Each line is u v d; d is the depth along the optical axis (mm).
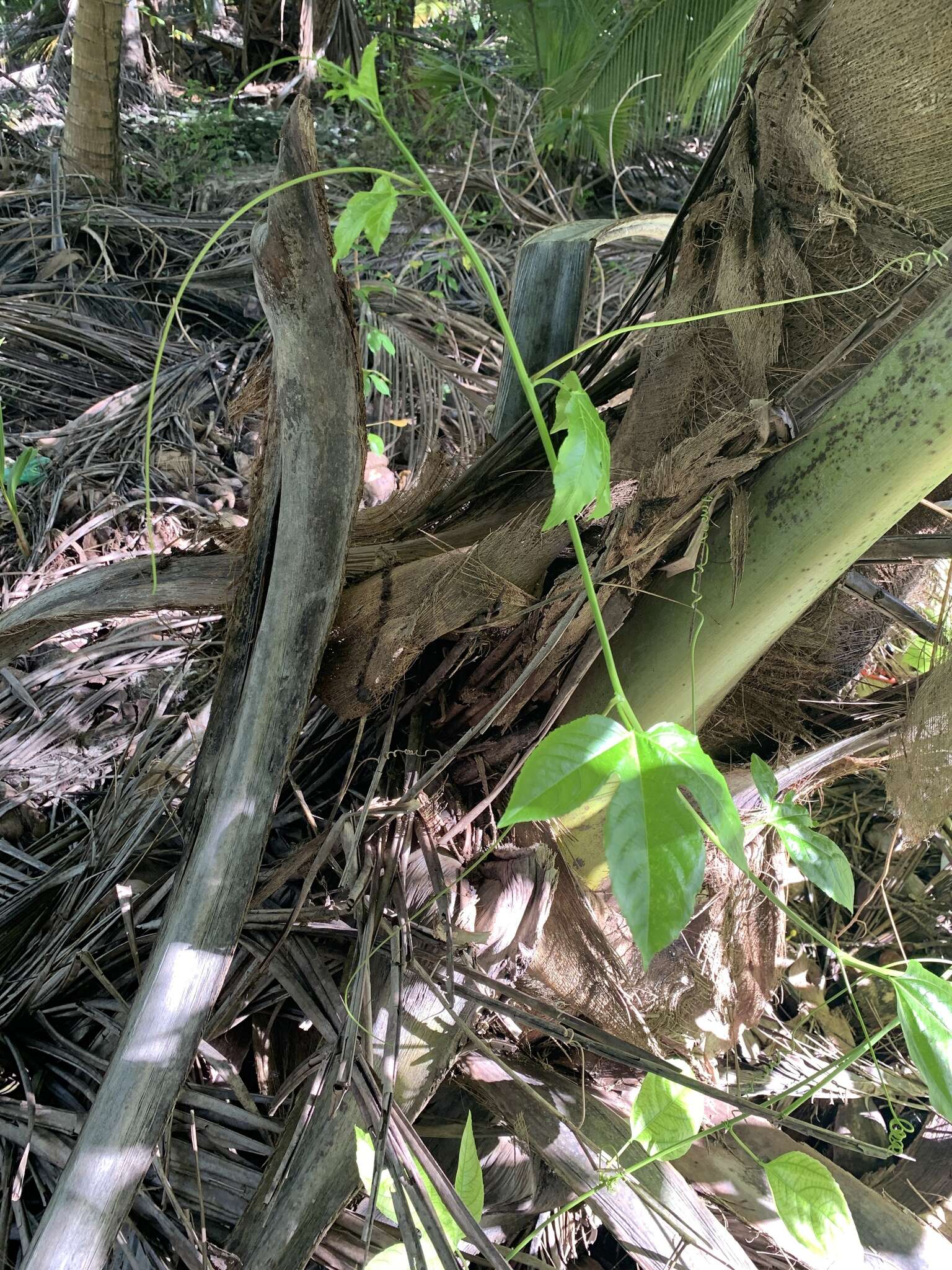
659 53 3086
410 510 960
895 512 766
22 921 1052
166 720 1257
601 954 963
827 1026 1248
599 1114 908
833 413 765
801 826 709
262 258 681
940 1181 1062
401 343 2195
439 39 4637
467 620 858
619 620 869
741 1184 923
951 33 683
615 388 1022
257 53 4375
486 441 1141
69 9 4043
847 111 765
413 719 1019
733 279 835
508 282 2824
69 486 1771
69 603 892
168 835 1081
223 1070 885
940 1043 555
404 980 849
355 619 888
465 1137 691
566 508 528
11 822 1218
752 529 812
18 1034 950
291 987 892
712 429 744
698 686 902
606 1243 1027
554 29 3648
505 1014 815
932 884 1440
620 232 1186
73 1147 840
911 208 768
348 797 1021
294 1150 809
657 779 471
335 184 3240
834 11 749
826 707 1052
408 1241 636
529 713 994
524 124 3859
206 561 892
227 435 2020
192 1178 842
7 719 1358
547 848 933
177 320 2477
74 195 2902
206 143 3469
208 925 778
